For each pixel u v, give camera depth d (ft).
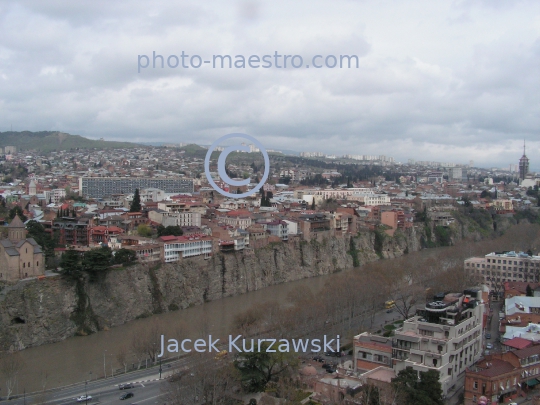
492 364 638.94
